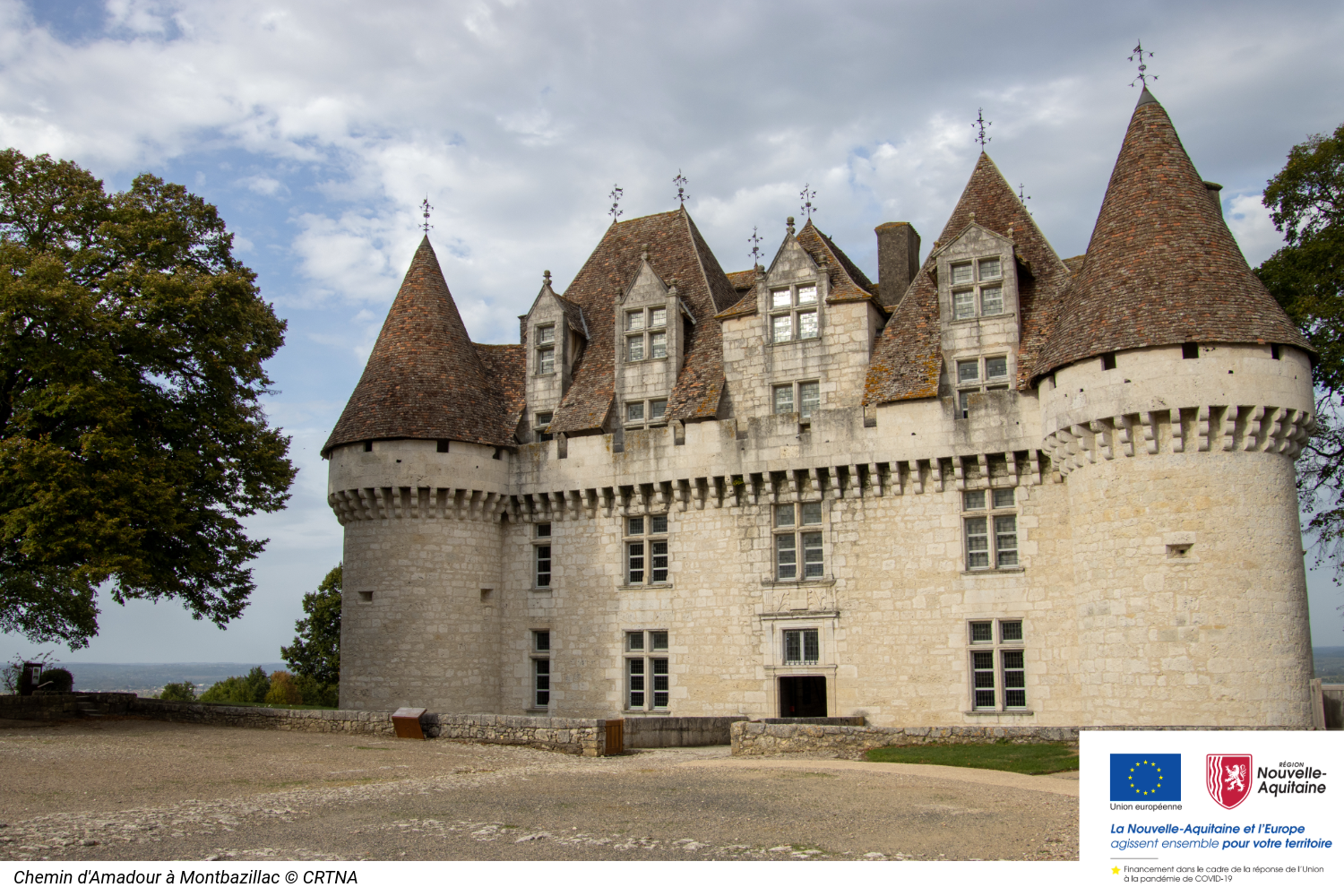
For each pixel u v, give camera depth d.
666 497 33.50
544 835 12.49
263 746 23.22
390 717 25.89
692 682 32.19
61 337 27.69
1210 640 23.38
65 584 41.94
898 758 20.84
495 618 35.09
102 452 26.89
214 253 33.31
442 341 36.09
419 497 33.78
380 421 34.09
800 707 32.47
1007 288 29.94
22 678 34.03
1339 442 33.16
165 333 29.61
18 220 30.22
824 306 32.84
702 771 19.02
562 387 36.56
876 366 31.58
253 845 11.92
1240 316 24.44
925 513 29.73
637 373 35.59
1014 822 13.53
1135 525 24.52
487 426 35.38
